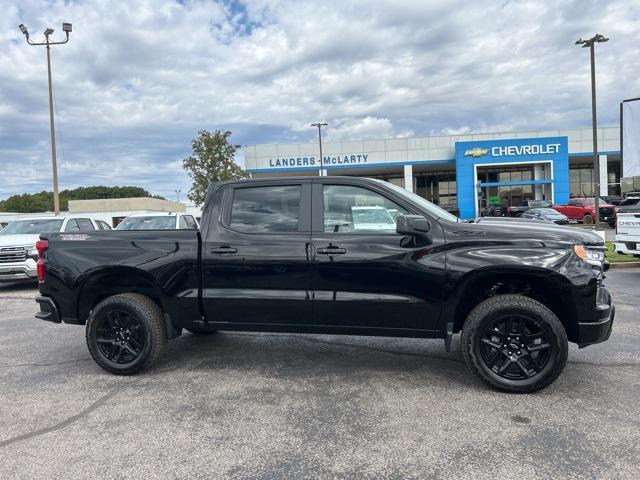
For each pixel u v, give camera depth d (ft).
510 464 9.70
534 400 12.85
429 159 146.82
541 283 13.62
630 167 50.03
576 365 15.48
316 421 11.91
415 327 13.89
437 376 14.94
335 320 14.28
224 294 14.79
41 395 14.06
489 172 146.72
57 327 23.09
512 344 13.29
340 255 13.97
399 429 11.36
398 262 13.66
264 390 14.06
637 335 18.81
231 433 11.37
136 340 15.56
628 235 33.22
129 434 11.43
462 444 10.57
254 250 14.56
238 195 15.30
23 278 35.29
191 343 19.20
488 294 14.33
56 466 10.03
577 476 9.23
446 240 13.51
